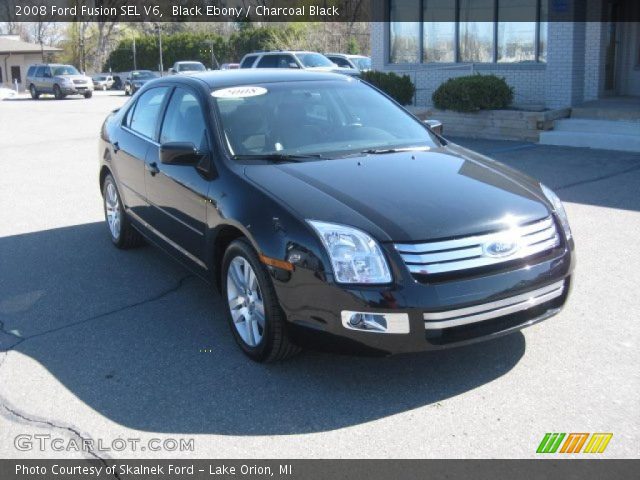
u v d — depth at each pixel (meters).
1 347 4.54
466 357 4.17
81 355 4.39
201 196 4.57
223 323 4.86
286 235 3.77
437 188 4.11
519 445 3.27
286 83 5.41
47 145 15.21
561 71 14.23
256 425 3.52
